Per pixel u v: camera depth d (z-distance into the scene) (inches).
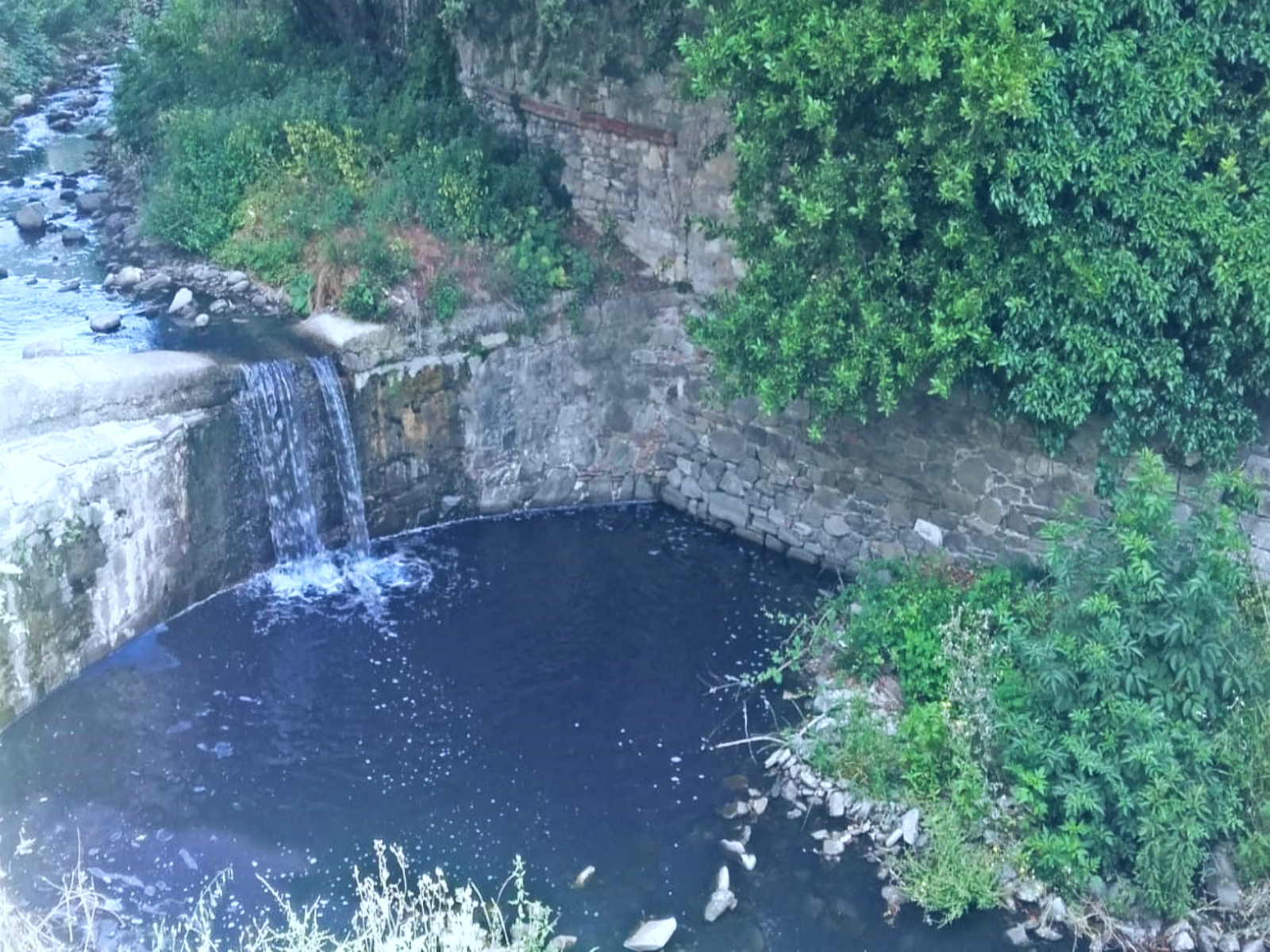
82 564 405.4
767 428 494.3
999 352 382.0
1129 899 335.6
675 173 499.8
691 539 514.3
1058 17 351.3
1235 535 354.3
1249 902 333.7
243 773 381.7
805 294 398.6
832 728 390.9
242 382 445.4
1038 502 429.1
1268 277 345.4
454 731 403.9
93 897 330.3
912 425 451.5
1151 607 348.2
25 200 649.0
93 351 471.5
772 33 364.5
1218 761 343.0
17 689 391.9
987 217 378.0
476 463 510.3
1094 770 339.6
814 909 341.7
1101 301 368.5
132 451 414.3
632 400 526.9
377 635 445.7
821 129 367.9
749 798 378.6
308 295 506.3
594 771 389.1
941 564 450.0
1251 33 346.3
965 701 376.5
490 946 310.2
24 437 400.8
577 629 455.5
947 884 339.3
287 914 323.3
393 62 636.7
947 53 346.6
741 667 436.1
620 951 325.7
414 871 348.2
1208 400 373.1
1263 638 359.6
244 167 564.4
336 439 474.0
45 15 909.2
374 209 514.0
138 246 578.2
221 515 449.1
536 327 504.7
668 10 471.8
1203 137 353.7
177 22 711.7
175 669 420.8
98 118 794.8
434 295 489.1
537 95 537.0
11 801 364.8
